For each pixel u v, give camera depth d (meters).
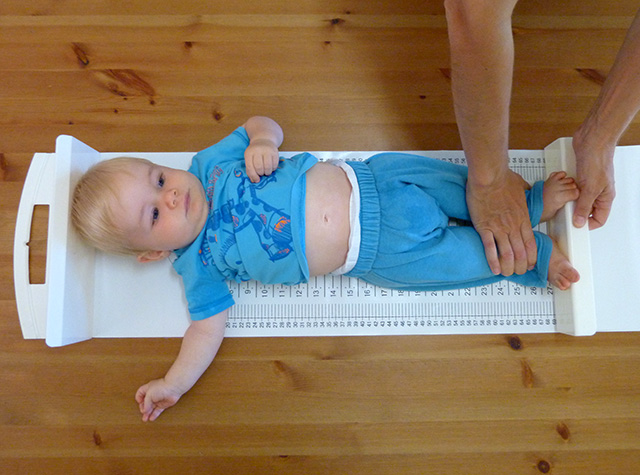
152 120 1.23
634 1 1.24
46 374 1.13
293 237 0.97
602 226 1.13
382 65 1.24
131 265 1.14
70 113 1.23
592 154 0.96
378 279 1.06
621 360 1.12
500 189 0.93
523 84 1.23
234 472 1.11
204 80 1.25
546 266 1.03
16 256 1.07
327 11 1.26
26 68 1.24
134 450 1.12
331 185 1.02
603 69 1.23
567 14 1.25
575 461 1.10
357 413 1.12
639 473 1.09
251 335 1.14
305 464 1.11
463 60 0.58
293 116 1.23
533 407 1.11
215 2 1.26
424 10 1.26
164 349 1.14
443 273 1.01
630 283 1.12
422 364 1.13
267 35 1.26
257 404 1.13
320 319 1.14
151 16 1.26
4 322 1.15
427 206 1.01
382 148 1.22
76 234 1.04
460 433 1.11
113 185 0.95
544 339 1.13
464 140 0.77
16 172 1.21
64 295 1.00
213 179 1.03
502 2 0.49
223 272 1.04
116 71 1.25
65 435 1.12
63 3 1.26
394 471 1.11
